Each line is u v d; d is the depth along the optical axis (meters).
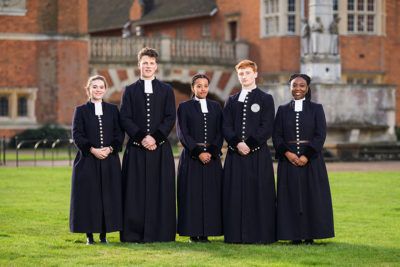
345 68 60.50
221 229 18.92
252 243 18.62
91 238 18.61
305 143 18.80
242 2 63.31
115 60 59.19
